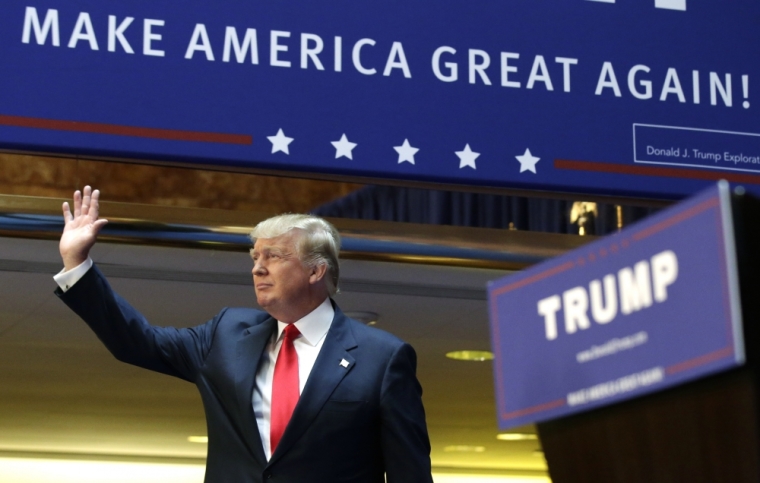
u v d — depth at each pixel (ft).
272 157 22.47
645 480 5.71
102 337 17.78
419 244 27.04
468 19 24.07
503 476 68.03
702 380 5.32
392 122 23.24
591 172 23.95
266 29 22.93
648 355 5.57
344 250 26.73
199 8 22.61
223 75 22.48
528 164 23.72
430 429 54.44
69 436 55.57
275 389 17.29
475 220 27.61
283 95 22.75
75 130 21.44
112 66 21.90
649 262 5.56
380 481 17.43
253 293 31.07
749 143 24.89
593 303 5.94
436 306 32.53
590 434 6.04
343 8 23.39
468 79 23.81
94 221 18.02
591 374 5.95
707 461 5.35
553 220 27.81
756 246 5.06
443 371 41.93
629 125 24.44
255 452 16.79
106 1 22.07
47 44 21.62
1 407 47.88
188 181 26.40
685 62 24.98
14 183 25.46
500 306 6.65
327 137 22.79
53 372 41.04
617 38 24.82
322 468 16.72
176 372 18.28
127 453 60.85
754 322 5.05
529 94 24.06
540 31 24.38
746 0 25.66
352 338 17.79
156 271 28.71
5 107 21.17
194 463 63.10
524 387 6.45
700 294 5.26
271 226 18.22
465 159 23.41
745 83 25.21
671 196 24.32
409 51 23.62
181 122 22.04
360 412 17.04
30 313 33.09
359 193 27.40
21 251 26.86
